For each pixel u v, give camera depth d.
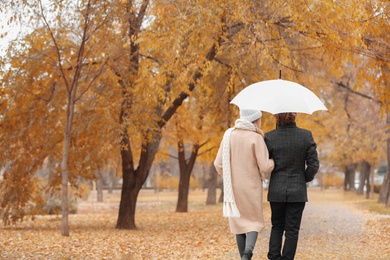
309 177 7.18
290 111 7.17
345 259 10.03
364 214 25.81
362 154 44.12
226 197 7.36
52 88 17.36
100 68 15.94
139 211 32.88
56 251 11.02
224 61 17.41
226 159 7.42
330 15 12.09
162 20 12.26
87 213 31.53
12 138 17.52
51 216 26.77
